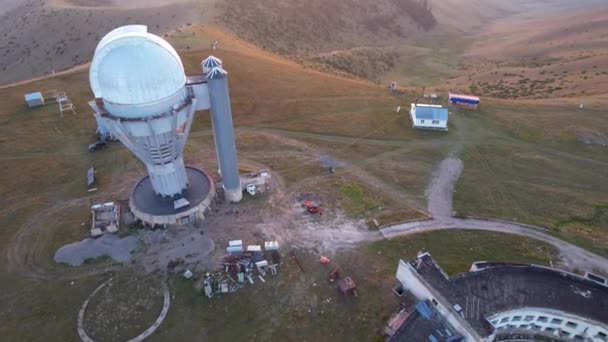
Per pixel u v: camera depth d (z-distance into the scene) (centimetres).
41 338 3562
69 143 6253
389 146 6172
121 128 3853
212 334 3559
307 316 3691
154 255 4272
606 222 4800
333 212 4847
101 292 3941
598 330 3388
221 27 11450
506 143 6309
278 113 6988
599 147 6219
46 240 4544
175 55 3922
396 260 4231
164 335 3556
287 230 4584
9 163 5797
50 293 3953
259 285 3959
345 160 5825
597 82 9006
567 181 5500
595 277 3822
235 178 4784
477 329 3231
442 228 4641
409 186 5319
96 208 4750
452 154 6009
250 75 8238
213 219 4719
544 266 4084
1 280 4100
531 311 3450
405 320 3447
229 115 4284
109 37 3922
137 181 5428
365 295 3859
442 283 3606
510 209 4966
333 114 7006
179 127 4316
